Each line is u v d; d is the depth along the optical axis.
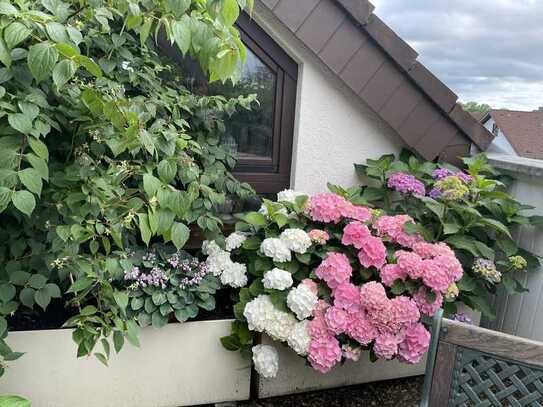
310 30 2.00
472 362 1.05
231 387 1.83
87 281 1.29
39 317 1.77
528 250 2.12
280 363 1.86
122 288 1.68
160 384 1.73
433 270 1.62
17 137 1.16
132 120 1.21
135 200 1.35
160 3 1.20
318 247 1.82
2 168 1.09
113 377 1.66
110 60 1.68
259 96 2.24
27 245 1.54
